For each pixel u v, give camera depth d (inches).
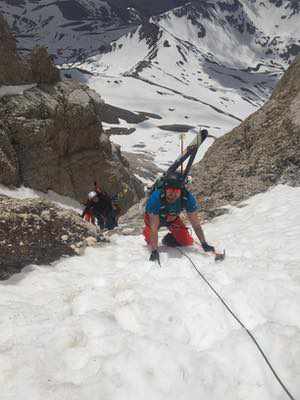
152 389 67.2
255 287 95.7
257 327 80.0
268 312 90.0
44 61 517.7
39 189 470.0
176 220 140.9
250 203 227.0
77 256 144.4
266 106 302.2
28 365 74.8
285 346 73.6
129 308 92.4
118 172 590.2
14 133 456.4
